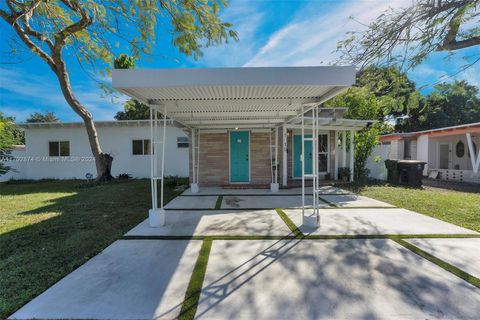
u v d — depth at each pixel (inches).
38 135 557.9
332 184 399.2
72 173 558.3
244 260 126.6
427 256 129.3
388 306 89.7
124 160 553.6
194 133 359.3
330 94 161.3
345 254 133.0
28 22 334.0
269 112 242.1
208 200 282.4
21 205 267.3
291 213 221.3
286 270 115.9
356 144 457.4
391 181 447.2
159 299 94.4
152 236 163.2
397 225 183.5
